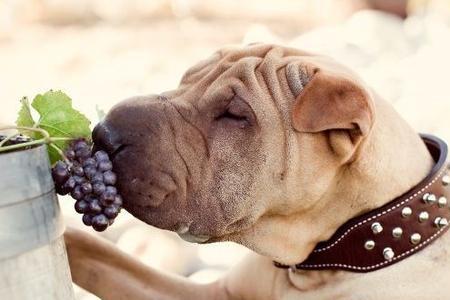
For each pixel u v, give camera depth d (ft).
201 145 4.31
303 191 4.40
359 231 4.47
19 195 3.54
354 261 4.50
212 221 4.32
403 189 4.50
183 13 14.78
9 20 14.10
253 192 4.37
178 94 4.43
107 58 12.05
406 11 13.17
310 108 4.30
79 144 3.84
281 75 4.45
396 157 4.51
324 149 4.38
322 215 4.50
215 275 5.80
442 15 11.86
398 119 4.64
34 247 3.58
